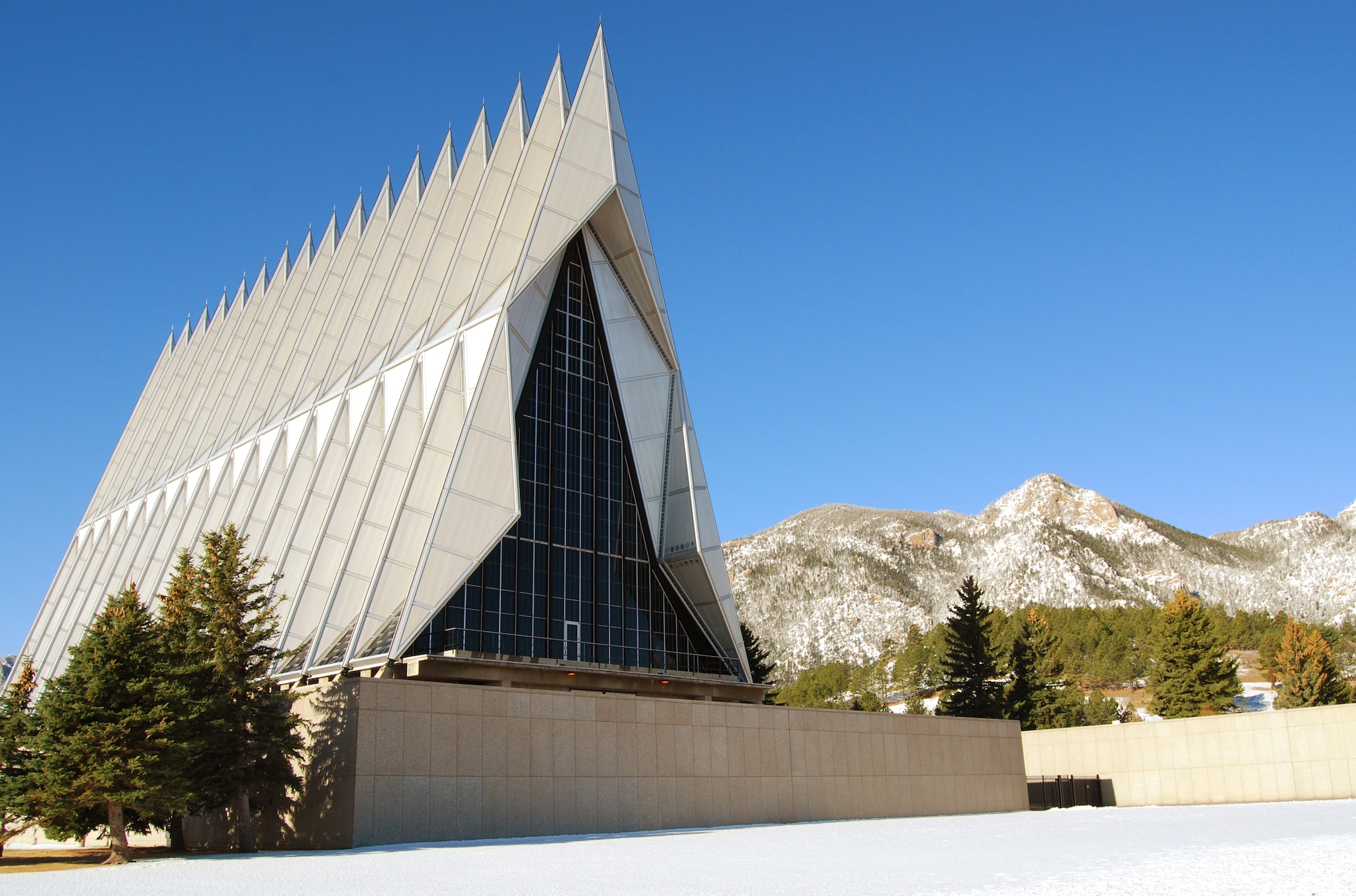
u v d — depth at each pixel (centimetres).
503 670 3997
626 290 5009
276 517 4856
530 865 2159
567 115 4912
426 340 4709
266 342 6556
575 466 4609
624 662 4534
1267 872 1753
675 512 4862
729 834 3231
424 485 4112
